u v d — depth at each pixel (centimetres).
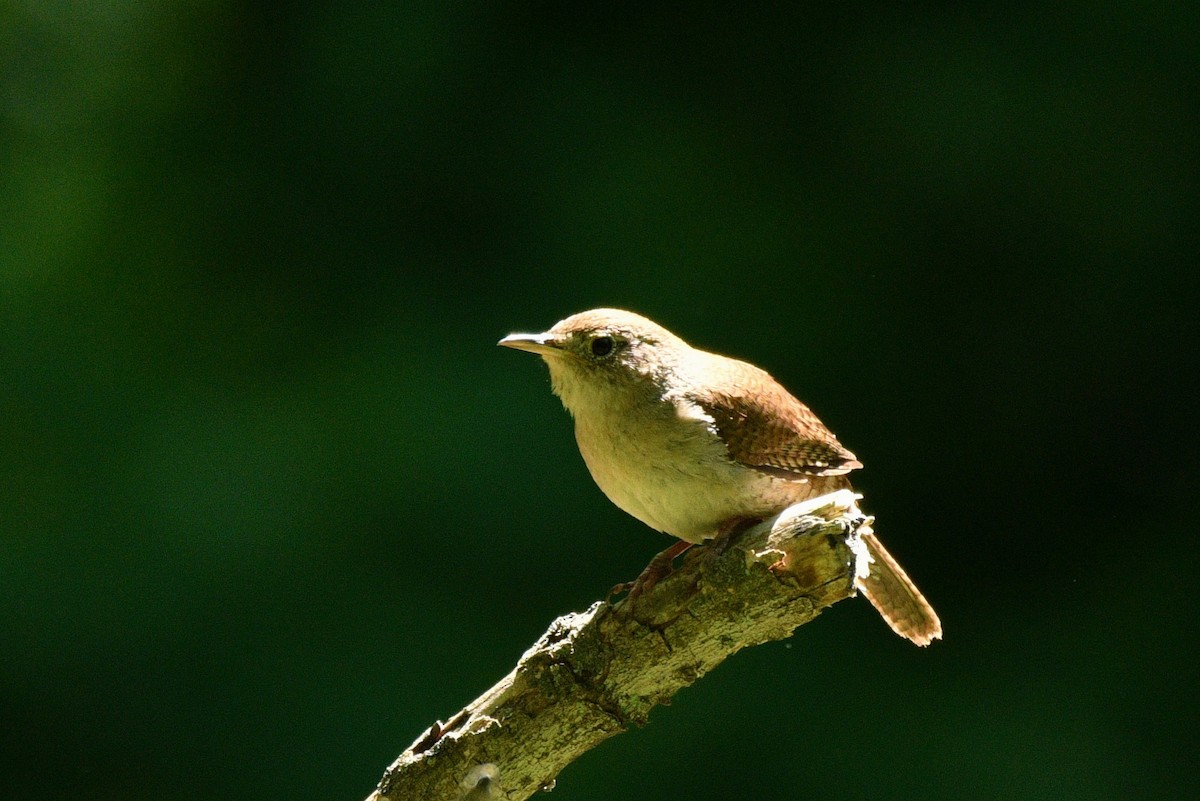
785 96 1216
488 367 1210
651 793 1078
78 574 1184
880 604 690
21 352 1255
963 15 1191
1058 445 1161
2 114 1336
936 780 1070
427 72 1270
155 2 1354
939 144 1178
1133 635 1095
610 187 1225
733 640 516
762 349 1192
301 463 1198
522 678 524
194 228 1291
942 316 1183
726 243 1204
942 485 1172
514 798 527
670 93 1234
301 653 1152
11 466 1220
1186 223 1144
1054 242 1166
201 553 1183
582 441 667
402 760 527
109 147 1328
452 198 1259
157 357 1257
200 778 1121
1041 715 1080
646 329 653
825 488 679
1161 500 1132
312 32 1302
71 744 1127
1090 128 1158
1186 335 1144
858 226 1191
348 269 1267
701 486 628
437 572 1170
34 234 1299
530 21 1259
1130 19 1159
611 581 1149
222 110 1323
